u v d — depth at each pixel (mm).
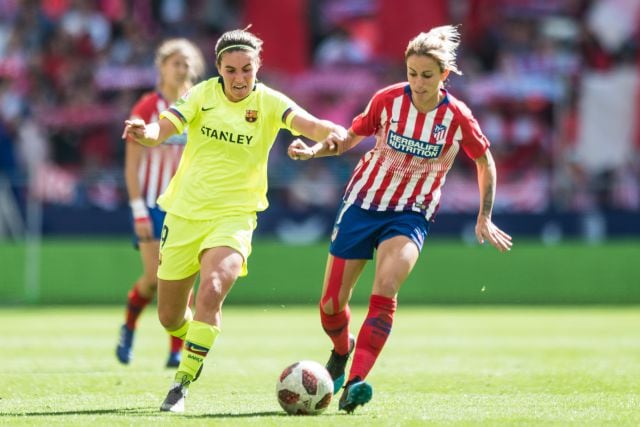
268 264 65438
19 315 57156
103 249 64438
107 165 74062
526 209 69125
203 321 21812
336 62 76938
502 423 20078
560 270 66500
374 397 24875
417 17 75125
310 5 77625
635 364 33562
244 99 22797
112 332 46469
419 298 66562
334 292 23188
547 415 21406
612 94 76312
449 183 68812
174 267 23016
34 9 77438
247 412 21812
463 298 66500
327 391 21297
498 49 77562
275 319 55719
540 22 78312
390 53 75438
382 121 22875
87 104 75500
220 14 78812
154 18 78750
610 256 66500
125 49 77250
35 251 63969
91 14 77562
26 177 67188
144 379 28594
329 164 68938
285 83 75625
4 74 75562
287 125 22922
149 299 33031
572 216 66938
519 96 75938
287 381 21219
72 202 65688
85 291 64375
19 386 26828
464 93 76062
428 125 22484
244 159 22750
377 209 22672
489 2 77812
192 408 22594
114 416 20922
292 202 65750
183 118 22594
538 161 74625
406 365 33156
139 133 21672
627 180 73000
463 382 28328
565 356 36500
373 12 77375
